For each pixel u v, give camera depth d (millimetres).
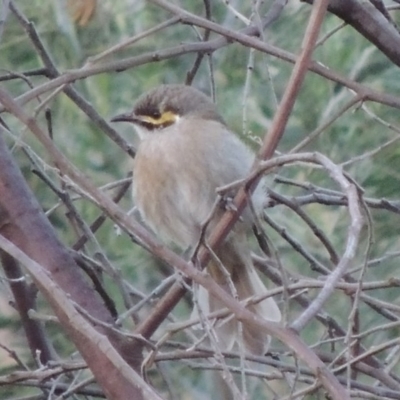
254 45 7543
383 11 8789
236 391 5211
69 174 5562
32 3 11633
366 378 10711
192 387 10867
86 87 11953
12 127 11586
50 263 7164
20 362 7816
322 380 4832
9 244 5562
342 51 11609
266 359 6957
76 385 7414
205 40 8875
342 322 10805
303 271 11305
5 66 11727
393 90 11586
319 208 11758
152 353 5898
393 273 11008
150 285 11586
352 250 5004
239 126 11586
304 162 5594
